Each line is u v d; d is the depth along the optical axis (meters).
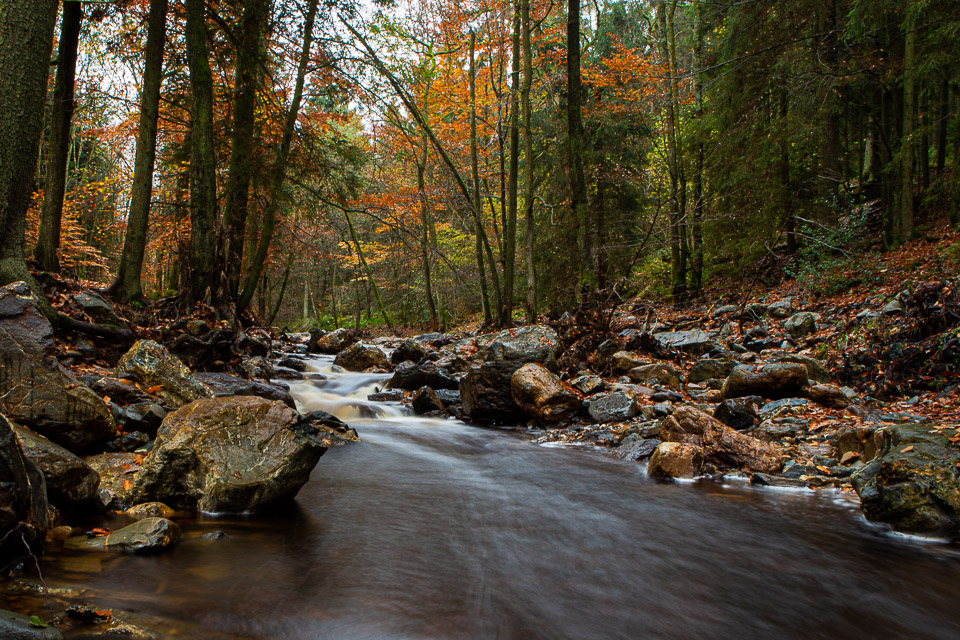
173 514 4.02
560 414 8.09
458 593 3.10
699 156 17.17
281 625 2.63
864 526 4.32
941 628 2.87
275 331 19.16
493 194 21.58
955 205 13.00
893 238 13.48
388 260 27.12
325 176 11.61
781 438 6.40
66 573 2.94
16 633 2.06
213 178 9.13
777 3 13.40
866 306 10.59
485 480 5.52
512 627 2.76
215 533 3.69
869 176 17.47
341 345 16.62
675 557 3.71
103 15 9.59
